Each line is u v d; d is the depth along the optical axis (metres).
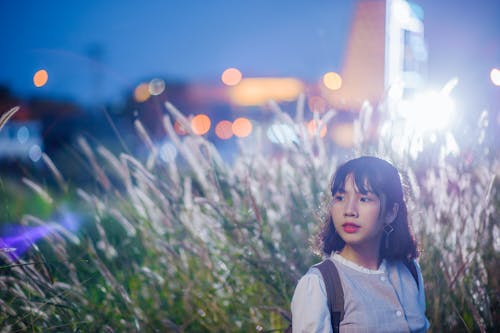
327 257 2.68
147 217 4.22
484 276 3.88
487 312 3.76
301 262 3.98
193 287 4.02
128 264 4.16
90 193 4.55
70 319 3.44
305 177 4.33
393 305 2.43
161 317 3.83
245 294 3.89
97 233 4.43
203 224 4.18
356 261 2.50
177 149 4.43
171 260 4.06
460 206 4.09
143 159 5.29
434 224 3.94
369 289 2.43
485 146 4.44
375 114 4.34
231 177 4.36
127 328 3.61
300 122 4.45
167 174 4.33
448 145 4.22
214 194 4.25
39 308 3.35
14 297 3.43
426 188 4.10
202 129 14.54
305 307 2.35
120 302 3.71
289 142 4.41
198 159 4.19
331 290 2.38
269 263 3.84
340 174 2.51
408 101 4.44
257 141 4.63
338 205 2.49
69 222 4.00
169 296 4.00
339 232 2.49
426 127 4.35
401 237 2.55
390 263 2.58
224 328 3.79
